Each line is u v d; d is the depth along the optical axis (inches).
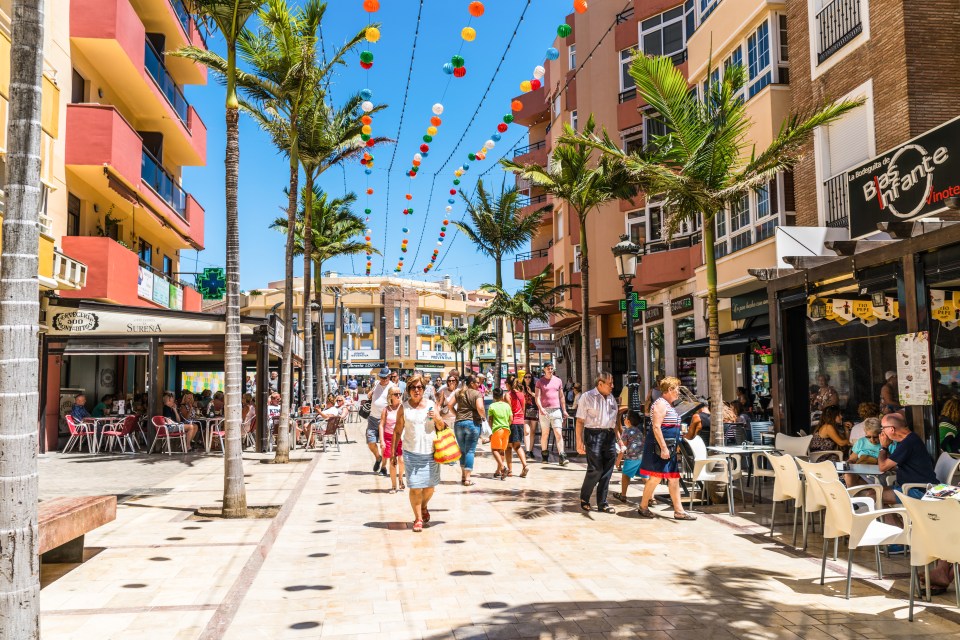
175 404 706.8
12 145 138.5
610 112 1043.3
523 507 381.1
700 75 777.6
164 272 1032.2
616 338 1174.3
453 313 3218.5
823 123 374.3
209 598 217.3
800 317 444.1
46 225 593.6
